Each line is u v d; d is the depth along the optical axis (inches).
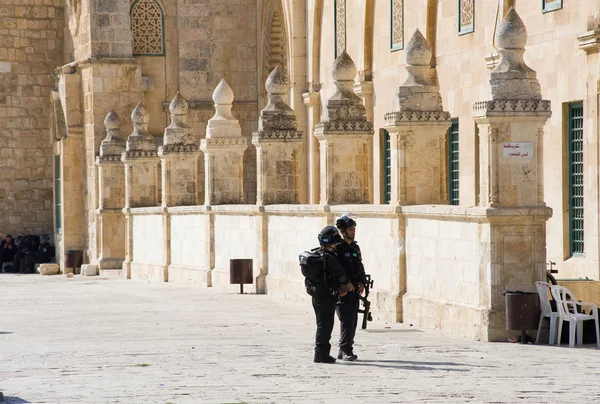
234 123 1855.3
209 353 992.2
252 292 1695.4
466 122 1626.5
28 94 2797.7
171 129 2059.5
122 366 918.4
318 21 2166.6
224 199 1861.5
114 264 2369.6
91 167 2474.2
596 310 1006.4
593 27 1294.3
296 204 1606.8
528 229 1048.2
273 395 764.0
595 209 1279.5
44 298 1732.3
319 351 914.1
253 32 2544.3
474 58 1598.2
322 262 909.8
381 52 1910.7
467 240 1087.0
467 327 1079.6
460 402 729.0
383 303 1250.0
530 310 1029.8
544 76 1403.8
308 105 2187.5
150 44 2527.1
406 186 1227.9
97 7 2455.7
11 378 866.8
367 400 740.0
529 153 1042.7
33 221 2802.7
